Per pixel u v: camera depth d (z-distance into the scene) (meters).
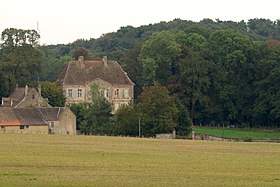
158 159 173.38
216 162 167.38
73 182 121.75
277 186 120.94
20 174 131.62
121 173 136.88
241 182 125.38
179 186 118.94
